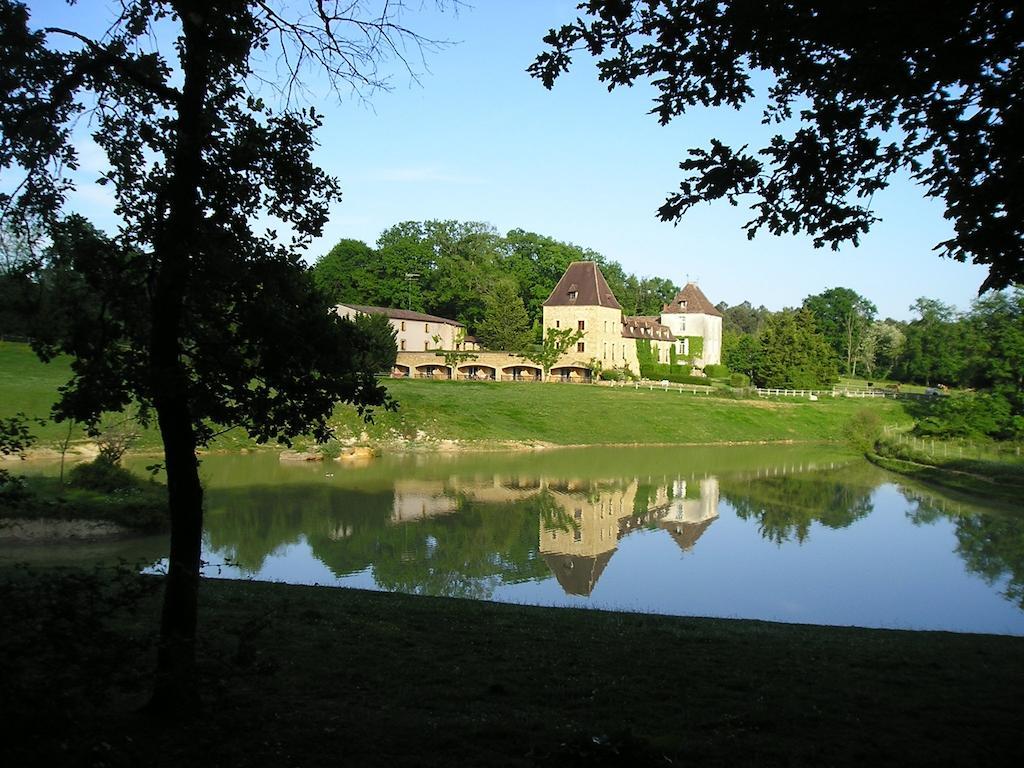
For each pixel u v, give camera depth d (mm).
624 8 9859
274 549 26344
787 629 15898
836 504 38156
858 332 138000
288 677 10195
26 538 24031
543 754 7613
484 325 93562
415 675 10609
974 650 13711
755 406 78562
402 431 56250
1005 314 62500
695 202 10469
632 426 67000
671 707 9680
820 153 10117
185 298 8875
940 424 61625
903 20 8227
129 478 29734
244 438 49156
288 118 8914
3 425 8625
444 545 27625
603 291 92375
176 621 8445
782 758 7941
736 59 9836
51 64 8492
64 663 6316
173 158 8414
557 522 32250
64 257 8766
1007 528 32625
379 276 110250
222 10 8484
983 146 9438
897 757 8039
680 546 28547
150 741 7301
